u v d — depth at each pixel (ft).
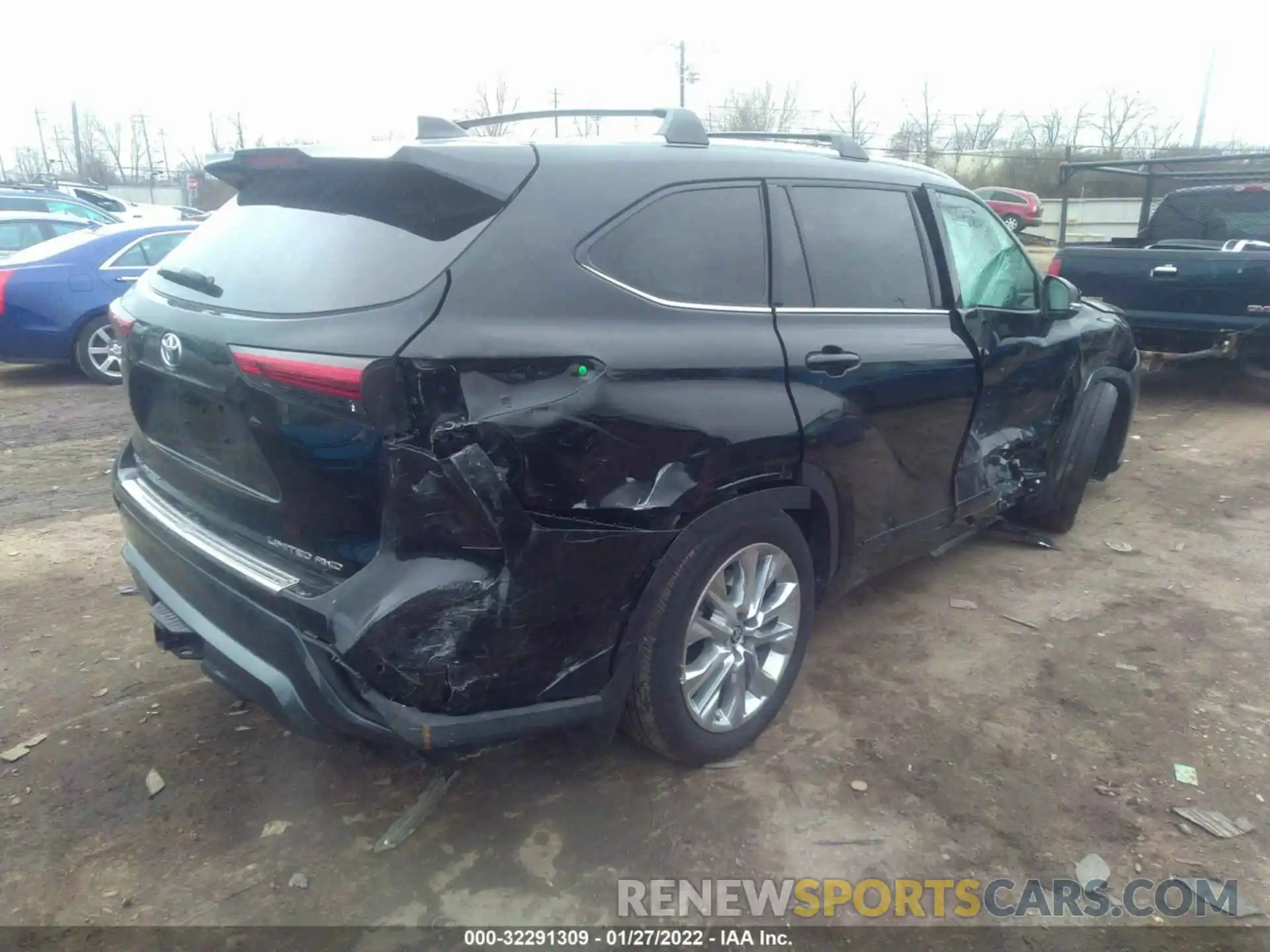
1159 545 16.84
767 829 9.43
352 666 7.57
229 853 9.04
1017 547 16.74
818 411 10.23
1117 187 107.45
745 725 10.40
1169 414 26.63
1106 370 16.78
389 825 9.43
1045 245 75.25
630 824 9.48
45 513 17.85
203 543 9.02
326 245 8.50
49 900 8.46
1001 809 9.74
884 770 10.34
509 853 9.08
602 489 8.34
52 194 55.01
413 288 7.78
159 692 11.68
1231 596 14.70
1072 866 8.98
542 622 8.09
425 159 8.21
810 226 10.89
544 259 8.32
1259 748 10.73
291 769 10.25
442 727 7.81
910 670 12.42
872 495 11.56
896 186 12.28
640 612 8.86
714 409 9.12
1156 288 25.76
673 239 9.42
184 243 10.34
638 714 9.48
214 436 8.80
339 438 7.59
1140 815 9.64
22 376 31.68
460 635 7.73
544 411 7.92
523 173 8.56
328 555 8.07
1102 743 10.84
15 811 9.55
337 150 8.89
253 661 8.41
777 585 10.57
